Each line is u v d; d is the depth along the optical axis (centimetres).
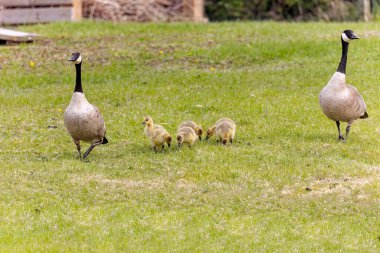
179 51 2684
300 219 1249
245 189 1379
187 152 1573
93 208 1291
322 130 1770
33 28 3136
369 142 1680
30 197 1332
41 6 3403
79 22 3284
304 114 1892
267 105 1964
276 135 1727
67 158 1564
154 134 1584
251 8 4453
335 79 1602
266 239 1171
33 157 1576
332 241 1166
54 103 2025
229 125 1631
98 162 1528
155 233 1189
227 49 2677
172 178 1430
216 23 3462
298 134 1738
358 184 1398
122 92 2108
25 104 2016
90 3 3606
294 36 2973
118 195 1348
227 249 1130
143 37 2952
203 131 1753
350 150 1614
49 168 1480
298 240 1169
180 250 1123
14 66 2480
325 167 1480
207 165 1491
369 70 2328
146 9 3684
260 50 2661
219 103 1988
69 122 1481
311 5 4269
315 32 3064
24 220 1234
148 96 2072
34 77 2338
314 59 2542
